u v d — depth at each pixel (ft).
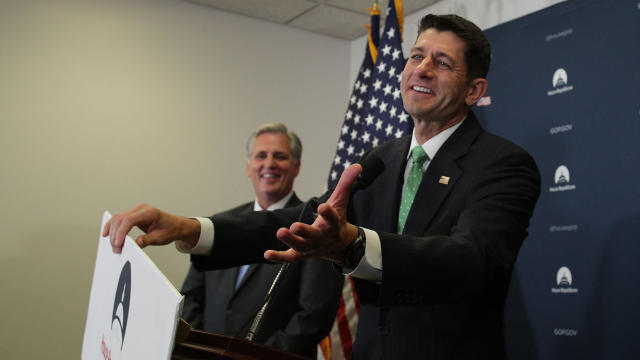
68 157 12.39
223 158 13.89
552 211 9.15
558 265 8.95
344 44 15.74
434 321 4.24
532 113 9.71
